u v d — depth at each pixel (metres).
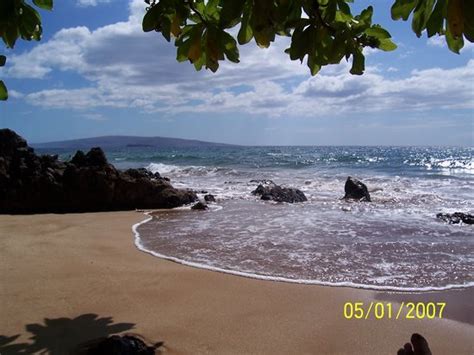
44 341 4.14
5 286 5.64
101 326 4.50
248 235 8.80
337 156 50.66
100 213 12.35
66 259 6.98
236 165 33.53
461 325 4.64
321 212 11.88
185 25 1.71
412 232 9.11
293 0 1.46
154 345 4.13
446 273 6.32
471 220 10.08
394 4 1.45
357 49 1.59
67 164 13.80
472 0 1.22
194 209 12.72
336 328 4.55
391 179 21.45
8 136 13.99
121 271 6.36
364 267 6.60
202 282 5.89
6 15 1.61
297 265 6.68
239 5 1.39
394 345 4.21
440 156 54.12
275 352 4.05
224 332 4.43
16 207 12.38
